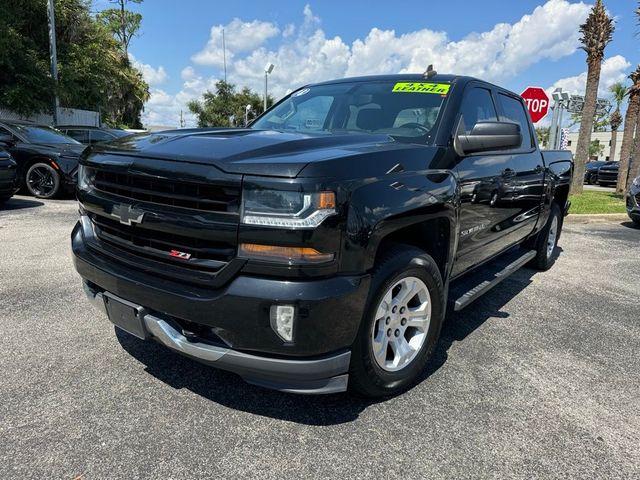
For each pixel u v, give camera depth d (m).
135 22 37.03
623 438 2.46
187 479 2.05
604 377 3.12
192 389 2.75
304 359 2.19
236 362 2.21
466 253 3.47
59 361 3.00
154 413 2.50
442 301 2.92
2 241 5.86
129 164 2.45
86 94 23.47
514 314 4.24
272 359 2.18
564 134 13.98
